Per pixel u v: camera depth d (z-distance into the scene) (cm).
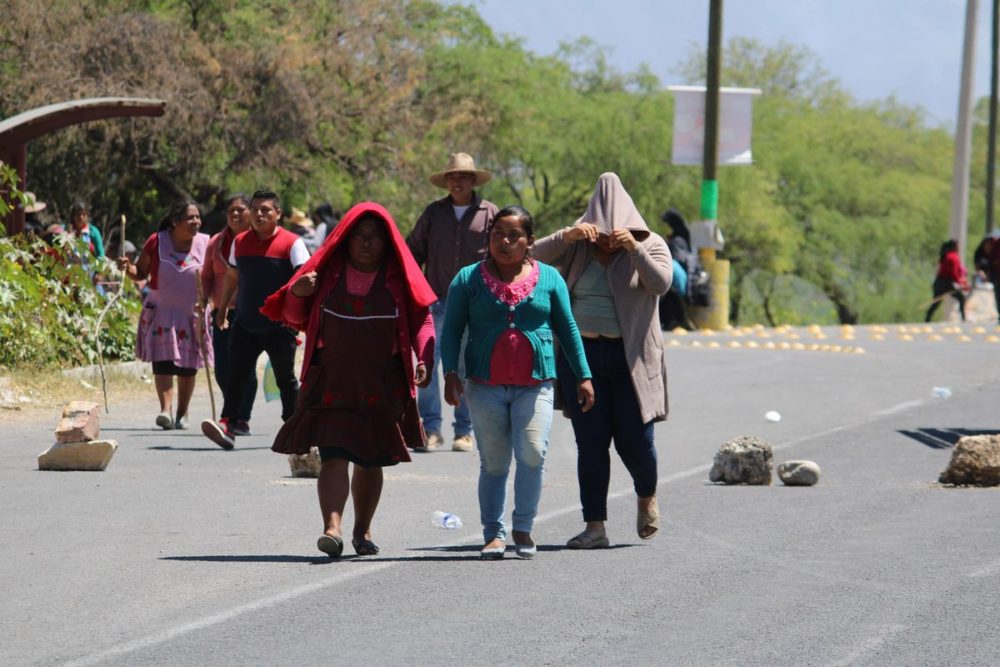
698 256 8700
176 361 3797
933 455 3400
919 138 18825
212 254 3609
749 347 7094
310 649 1639
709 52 8762
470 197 3503
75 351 4731
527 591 1942
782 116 17225
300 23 9862
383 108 10219
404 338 2147
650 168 14412
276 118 9506
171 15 9719
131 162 9488
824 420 4169
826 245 16638
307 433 2138
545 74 14812
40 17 8812
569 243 2250
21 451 3306
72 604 1852
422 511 2623
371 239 2134
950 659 1600
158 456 3284
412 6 10725
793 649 1641
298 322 2164
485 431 2173
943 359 6350
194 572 2053
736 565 2119
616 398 2280
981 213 18112
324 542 2123
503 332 2153
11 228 4831
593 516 2272
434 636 1697
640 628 1739
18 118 4722
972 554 2189
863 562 2133
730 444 2986
